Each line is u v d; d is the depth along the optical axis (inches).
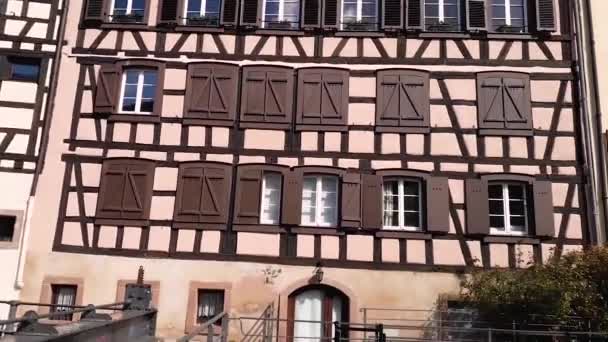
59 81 482.0
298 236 450.9
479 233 444.8
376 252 447.2
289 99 474.0
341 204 452.4
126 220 456.8
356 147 463.5
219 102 474.0
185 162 464.1
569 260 386.3
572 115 463.5
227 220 455.2
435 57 476.4
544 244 443.8
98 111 473.4
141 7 500.1
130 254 453.1
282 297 442.6
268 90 475.2
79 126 474.3
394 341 416.8
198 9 498.0
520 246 444.5
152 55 486.0
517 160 457.4
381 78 472.4
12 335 202.8
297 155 463.5
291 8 495.2
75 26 492.4
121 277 449.4
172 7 492.7
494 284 406.0
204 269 448.8
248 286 445.7
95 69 485.1
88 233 457.1
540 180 453.1
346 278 443.8
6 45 484.7
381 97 469.4
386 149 462.0
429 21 486.6
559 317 369.1
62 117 475.8
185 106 473.7
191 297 444.8
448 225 447.8
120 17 495.2
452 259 444.1
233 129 470.3
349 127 466.6
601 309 363.6
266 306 442.9
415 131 462.9
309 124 467.2
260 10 491.5
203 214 455.8
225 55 484.1
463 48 477.1
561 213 448.5
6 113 473.7
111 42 489.1
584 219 446.3
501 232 452.1
